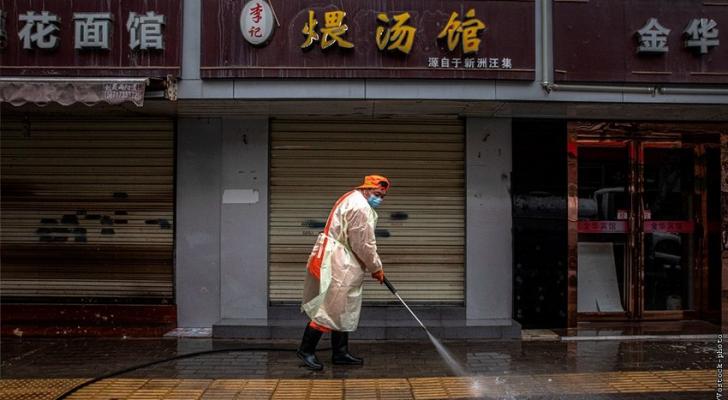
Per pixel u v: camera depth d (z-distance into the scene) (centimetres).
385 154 677
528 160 672
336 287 489
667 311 732
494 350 587
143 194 672
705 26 589
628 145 726
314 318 498
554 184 671
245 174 665
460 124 677
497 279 667
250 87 581
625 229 730
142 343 612
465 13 579
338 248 495
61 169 674
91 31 575
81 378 487
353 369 513
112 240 672
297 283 671
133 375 496
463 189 678
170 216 671
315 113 653
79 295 673
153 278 672
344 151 675
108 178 674
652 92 591
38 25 575
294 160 675
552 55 588
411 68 576
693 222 734
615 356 566
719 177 711
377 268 492
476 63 579
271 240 672
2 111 646
